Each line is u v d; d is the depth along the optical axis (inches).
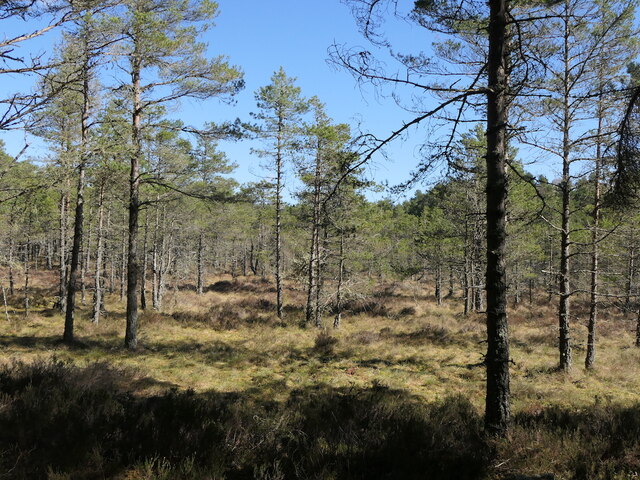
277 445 200.2
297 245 1017.5
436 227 1037.8
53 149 354.6
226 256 2175.2
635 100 124.8
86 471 163.2
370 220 882.1
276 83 900.0
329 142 765.9
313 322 871.7
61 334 639.8
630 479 175.3
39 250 1744.6
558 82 482.6
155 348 577.9
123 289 1230.9
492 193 222.2
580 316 1048.2
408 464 176.1
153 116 634.2
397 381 457.1
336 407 285.6
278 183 917.8
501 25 221.9
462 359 583.8
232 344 645.3
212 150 831.7
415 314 1065.5
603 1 425.1
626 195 132.9
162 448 182.9
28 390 253.0
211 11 529.7
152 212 1085.1
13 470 157.9
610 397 411.2
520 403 376.5
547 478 176.6
